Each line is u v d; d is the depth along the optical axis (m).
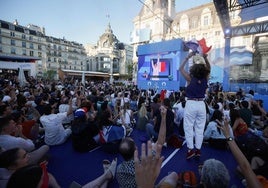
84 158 4.41
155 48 14.51
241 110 5.69
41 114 6.12
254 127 5.97
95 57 89.00
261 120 6.48
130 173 2.21
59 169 3.90
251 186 1.49
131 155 2.33
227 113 6.12
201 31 37.50
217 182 1.56
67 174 3.71
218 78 22.41
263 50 21.78
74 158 4.40
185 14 40.44
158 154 1.00
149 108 8.24
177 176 2.65
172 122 5.09
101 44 89.06
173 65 13.43
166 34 42.88
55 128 5.03
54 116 5.09
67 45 80.75
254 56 22.17
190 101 3.75
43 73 64.81
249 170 1.53
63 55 78.94
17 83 16.77
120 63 92.19
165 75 13.96
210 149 5.02
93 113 6.02
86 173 3.76
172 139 5.16
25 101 6.27
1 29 57.38
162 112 2.07
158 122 4.95
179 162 4.24
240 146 3.54
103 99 8.21
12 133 3.47
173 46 13.22
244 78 22.12
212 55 22.70
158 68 14.37
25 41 63.94
